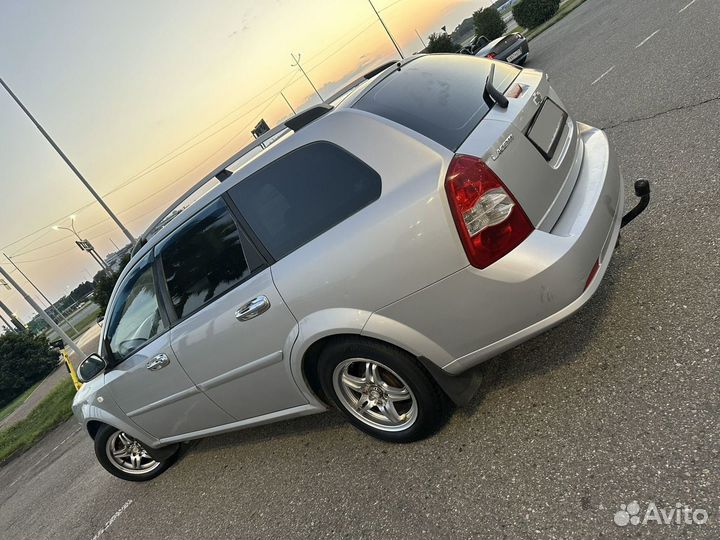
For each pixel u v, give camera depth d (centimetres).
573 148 284
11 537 505
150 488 416
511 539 204
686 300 265
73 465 639
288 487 312
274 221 269
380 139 237
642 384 235
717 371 220
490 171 217
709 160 381
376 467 284
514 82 288
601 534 187
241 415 338
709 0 811
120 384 376
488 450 249
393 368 254
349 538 250
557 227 239
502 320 226
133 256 357
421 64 305
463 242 217
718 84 496
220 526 316
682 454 197
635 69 704
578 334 284
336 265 243
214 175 304
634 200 388
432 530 228
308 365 289
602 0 1741
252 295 276
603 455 215
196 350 316
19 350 2844
